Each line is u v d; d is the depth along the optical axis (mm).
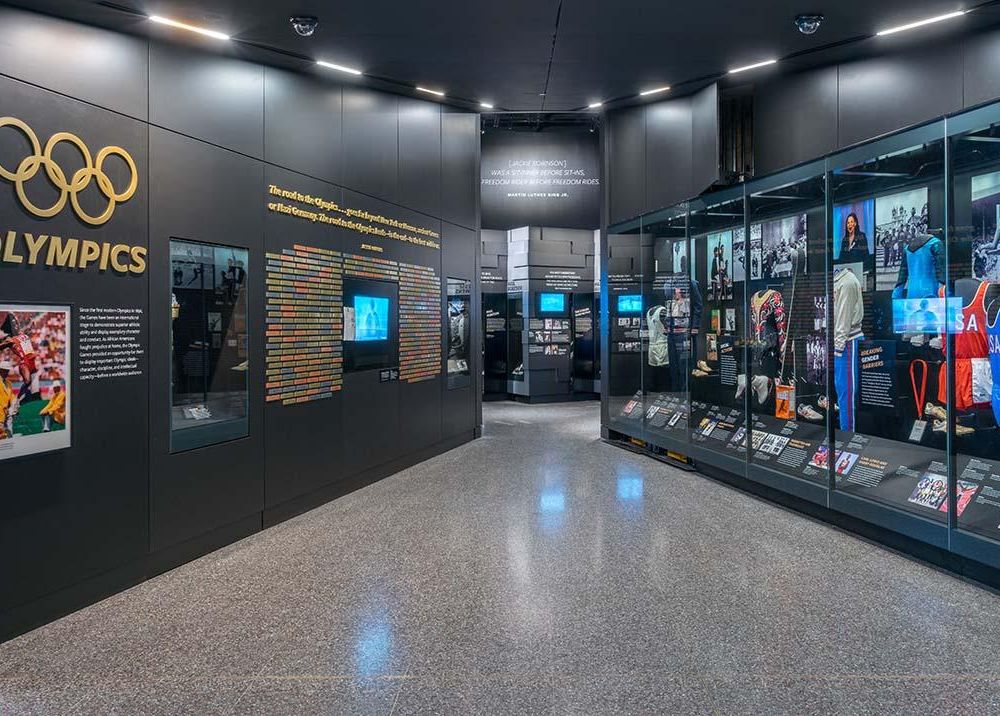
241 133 4551
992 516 3459
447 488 5867
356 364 5859
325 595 3428
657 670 2596
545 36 5066
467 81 6238
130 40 3711
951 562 3686
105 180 3500
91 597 3395
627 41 5246
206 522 4180
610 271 8258
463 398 8117
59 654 2809
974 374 3816
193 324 4109
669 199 7375
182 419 4020
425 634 2943
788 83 6266
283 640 2902
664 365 7625
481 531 4543
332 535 4523
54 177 3223
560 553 4055
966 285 3730
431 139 7152
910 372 4246
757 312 5590
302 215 5160
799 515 4906
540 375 12922
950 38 5273
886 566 3787
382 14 4441
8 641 2951
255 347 4645
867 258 4504
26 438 3076
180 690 2482
